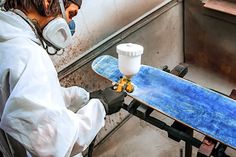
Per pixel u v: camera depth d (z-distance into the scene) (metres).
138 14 1.94
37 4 0.82
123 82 1.29
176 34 2.39
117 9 1.76
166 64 2.46
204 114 1.23
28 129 0.76
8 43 0.79
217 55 2.30
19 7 0.84
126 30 1.88
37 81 0.77
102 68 1.56
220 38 2.19
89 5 1.57
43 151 0.78
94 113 0.97
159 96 1.34
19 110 0.75
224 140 1.11
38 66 0.78
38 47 0.83
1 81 0.78
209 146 1.12
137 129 2.15
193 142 1.21
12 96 0.74
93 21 1.64
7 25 0.80
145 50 2.13
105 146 2.06
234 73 2.26
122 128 2.17
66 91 1.19
